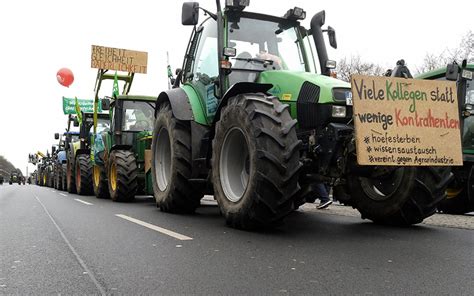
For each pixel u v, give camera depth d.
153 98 10.27
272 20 5.69
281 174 4.00
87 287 2.52
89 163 12.44
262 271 2.83
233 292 2.41
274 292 2.40
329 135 4.35
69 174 14.01
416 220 4.86
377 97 4.10
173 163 5.88
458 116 4.42
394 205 4.85
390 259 3.18
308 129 4.58
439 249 3.56
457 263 3.06
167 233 4.31
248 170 4.74
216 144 4.83
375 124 4.05
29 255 3.35
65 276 2.76
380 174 4.61
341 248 3.57
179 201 6.00
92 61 12.13
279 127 4.08
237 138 4.70
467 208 7.55
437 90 4.36
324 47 5.64
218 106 4.95
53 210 6.88
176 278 2.68
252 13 5.57
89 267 2.97
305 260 3.13
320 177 4.47
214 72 5.61
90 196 11.73
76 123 15.41
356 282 2.58
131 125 9.93
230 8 5.43
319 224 5.09
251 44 5.51
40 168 30.58
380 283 2.56
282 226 4.87
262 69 5.43
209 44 5.91
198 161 5.61
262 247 3.60
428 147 4.23
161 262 3.09
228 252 3.40
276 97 4.45
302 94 4.63
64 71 12.80
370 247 3.62
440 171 4.74
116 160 8.94
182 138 5.89
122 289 2.48
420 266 2.97
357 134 3.98
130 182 8.82
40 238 4.09
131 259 3.18
